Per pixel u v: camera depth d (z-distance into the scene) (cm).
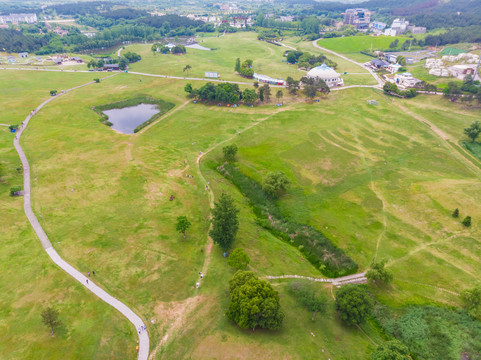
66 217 10262
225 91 19612
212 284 8062
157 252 9006
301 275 8688
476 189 11269
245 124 17288
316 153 14262
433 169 12838
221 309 7369
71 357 6272
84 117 18088
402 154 14012
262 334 6781
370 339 7025
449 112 17850
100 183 12019
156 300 7594
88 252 8894
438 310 7638
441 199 10931
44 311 6606
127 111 19588
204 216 10600
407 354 6253
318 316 7394
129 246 9169
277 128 16700
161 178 12519
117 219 10250
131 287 7912
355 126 16662
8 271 8206
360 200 11300
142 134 16300
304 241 9919
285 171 13062
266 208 11319
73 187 11769
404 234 9831
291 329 6981
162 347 6525
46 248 8994
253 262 8900
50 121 17238
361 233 9938
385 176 12506
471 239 9400
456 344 6862
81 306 7350
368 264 8950
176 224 10100
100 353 6372
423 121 17025
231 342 6538
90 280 8056
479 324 7244
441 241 9488
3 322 6894
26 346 6438
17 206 10656
